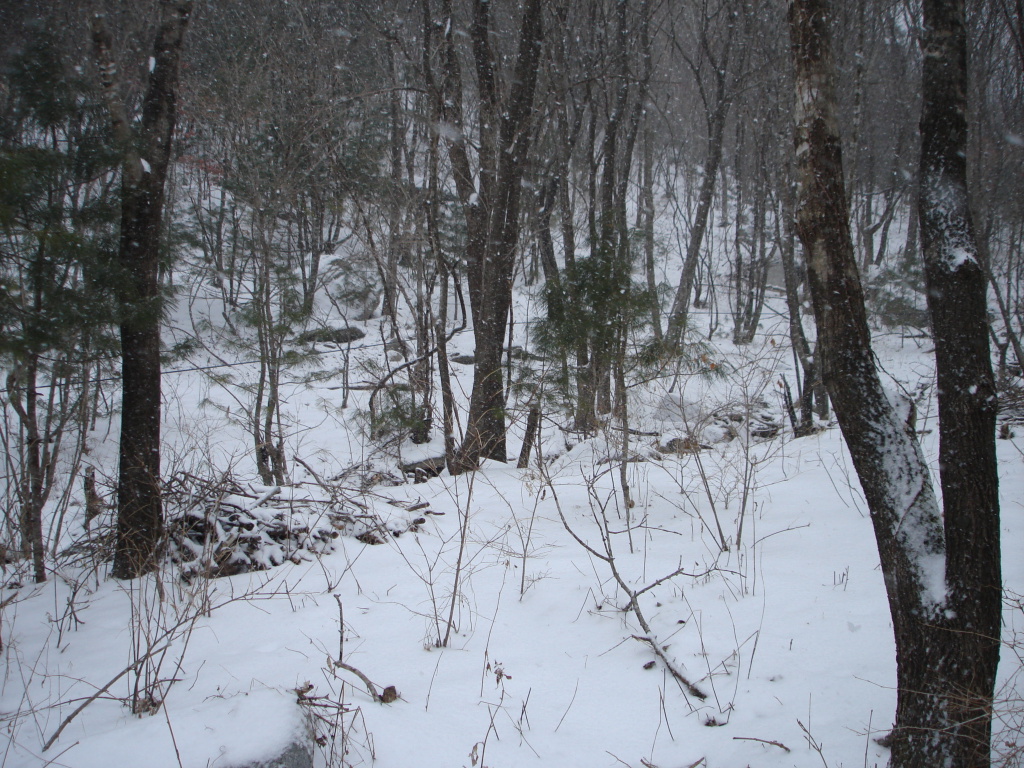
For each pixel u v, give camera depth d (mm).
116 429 10273
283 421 12102
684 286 14148
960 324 2414
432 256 11258
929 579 2424
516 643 3926
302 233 16312
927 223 2506
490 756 2883
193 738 2625
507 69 11547
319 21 13086
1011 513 5043
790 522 5719
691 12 21156
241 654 3773
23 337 4336
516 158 8930
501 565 5152
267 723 2701
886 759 2686
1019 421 8000
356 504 6094
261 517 5500
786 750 2828
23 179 4328
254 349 10492
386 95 13609
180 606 4438
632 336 7531
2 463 6820
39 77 5023
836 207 2637
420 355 11484
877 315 16109
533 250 14086
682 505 6609
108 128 5203
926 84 2523
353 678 3486
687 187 25469
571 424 10867
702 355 7559
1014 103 12078
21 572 5238
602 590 4473
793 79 2727
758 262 20844
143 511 5102
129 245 5145
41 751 2781
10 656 3863
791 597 4156
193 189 19734
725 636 3773
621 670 3584
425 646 3869
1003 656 3230
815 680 3287
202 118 12609
